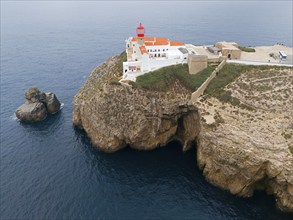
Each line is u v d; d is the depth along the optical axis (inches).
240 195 2206.0
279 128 2204.7
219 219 2014.0
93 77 3358.8
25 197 2217.0
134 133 2642.7
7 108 3644.2
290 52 3321.9
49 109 3464.6
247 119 2310.5
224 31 7214.6
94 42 6835.6
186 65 2952.8
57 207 2119.8
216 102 2534.5
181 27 7829.7
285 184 2043.6
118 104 2672.2
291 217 2028.8
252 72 2783.0
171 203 2153.1
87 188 2298.2
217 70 2812.5
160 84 2733.8
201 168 2460.6
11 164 2598.4
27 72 4911.4
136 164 2564.0
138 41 3289.9
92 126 2810.0
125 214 2058.3
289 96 2461.9
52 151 2780.5
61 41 7022.6
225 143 2213.3
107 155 2694.4
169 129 2773.1
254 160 2071.9
